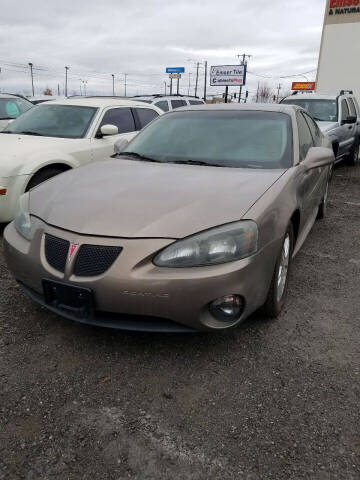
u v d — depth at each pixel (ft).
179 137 12.06
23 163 14.87
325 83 55.06
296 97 32.81
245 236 7.65
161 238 7.43
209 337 8.93
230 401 7.07
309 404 7.01
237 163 10.69
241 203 8.16
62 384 7.44
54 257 7.90
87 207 8.27
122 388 7.36
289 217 9.01
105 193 8.76
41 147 16.10
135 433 6.37
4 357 8.16
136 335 8.97
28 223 8.78
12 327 9.20
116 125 19.84
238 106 13.12
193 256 7.37
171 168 10.34
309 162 11.45
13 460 5.87
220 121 12.30
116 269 7.32
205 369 7.89
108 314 7.82
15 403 6.95
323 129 27.40
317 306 10.44
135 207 8.07
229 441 6.23
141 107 22.15
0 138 17.11
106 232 7.56
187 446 6.13
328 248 14.94
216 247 7.44
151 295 7.27
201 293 7.32
